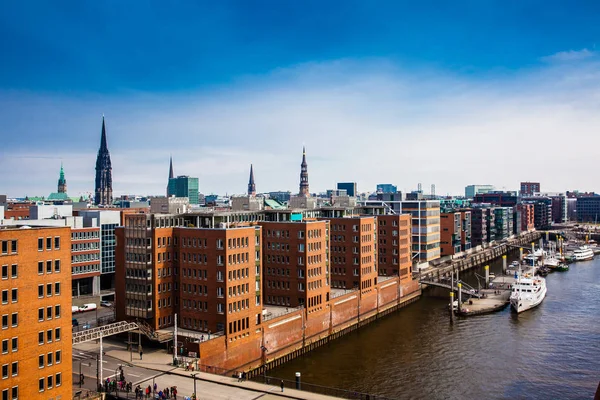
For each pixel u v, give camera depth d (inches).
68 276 3405.5
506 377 4498.0
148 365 4018.2
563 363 4830.2
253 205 6259.8
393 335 5890.8
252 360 4623.5
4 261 3073.3
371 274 6722.4
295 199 7406.5
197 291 4574.3
